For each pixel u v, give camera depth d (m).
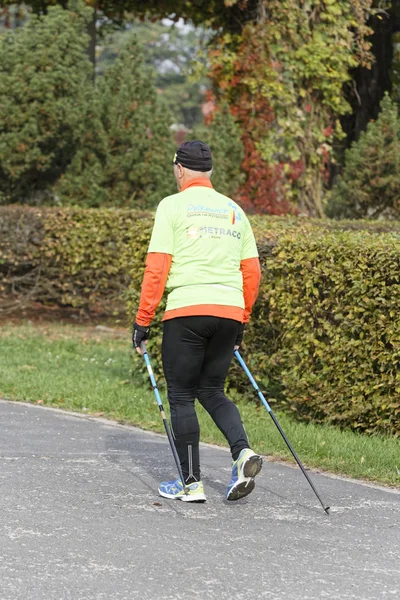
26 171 32.81
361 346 16.58
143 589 9.18
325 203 37.53
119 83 33.44
